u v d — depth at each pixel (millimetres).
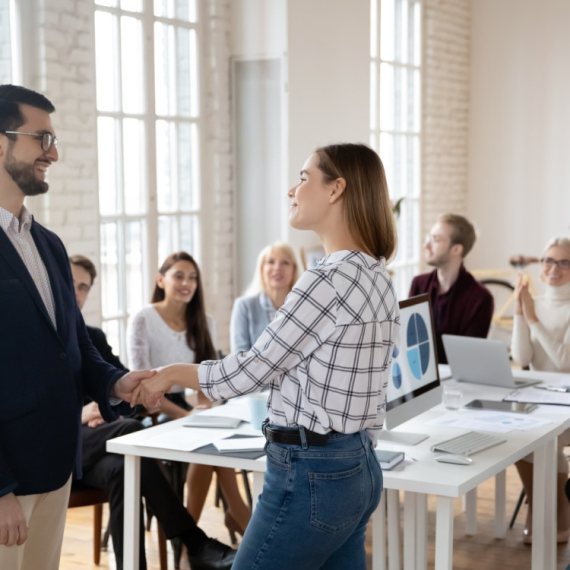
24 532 1886
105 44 5043
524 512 3914
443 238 4082
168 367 2082
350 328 1695
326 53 6199
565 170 7941
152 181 5430
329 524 1704
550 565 2881
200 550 2842
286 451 1728
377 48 7168
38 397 1941
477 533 3652
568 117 7898
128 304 5312
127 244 5293
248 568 1766
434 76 7910
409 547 2473
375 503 1825
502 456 2424
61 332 2057
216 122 5879
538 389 3391
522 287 3904
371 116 7164
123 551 2820
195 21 5730
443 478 2201
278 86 5836
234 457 2406
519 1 8078
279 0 5785
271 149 5906
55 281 2072
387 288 1816
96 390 2229
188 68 5703
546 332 3832
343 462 1710
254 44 5879
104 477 2932
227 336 6098
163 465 3385
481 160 8406
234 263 6105
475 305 4062
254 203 6000
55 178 4664
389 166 7477
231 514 3482
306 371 1718
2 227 1967
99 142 5039
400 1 7453
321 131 6184
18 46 4508
